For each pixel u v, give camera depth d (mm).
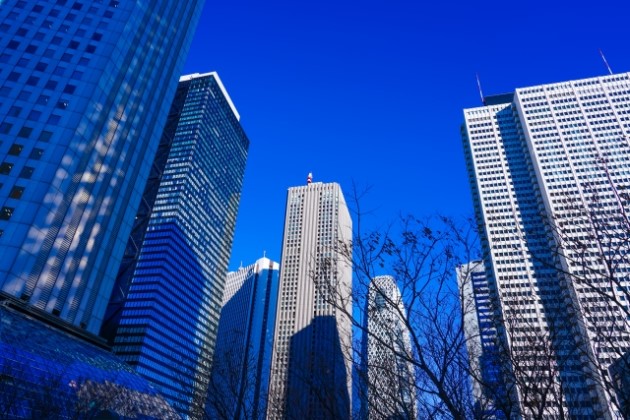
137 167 102250
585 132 166375
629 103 170250
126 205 97125
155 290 185125
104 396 50688
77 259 80500
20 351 52250
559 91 182500
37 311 69312
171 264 197875
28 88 84125
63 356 60406
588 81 180625
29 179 75188
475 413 11117
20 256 68625
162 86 115062
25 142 78500
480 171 195500
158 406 72875
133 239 181875
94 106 87625
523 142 184500
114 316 159875
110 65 92750
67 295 76875
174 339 192500
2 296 64188
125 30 98438
